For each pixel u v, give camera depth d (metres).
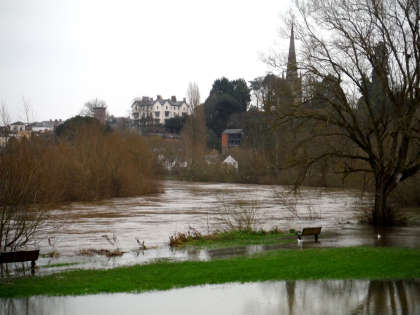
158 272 16.06
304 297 12.30
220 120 149.62
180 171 118.25
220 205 51.72
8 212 20.64
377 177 31.73
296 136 31.12
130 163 72.69
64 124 112.62
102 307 11.65
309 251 19.98
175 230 31.97
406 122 27.72
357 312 10.98
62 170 57.41
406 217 34.00
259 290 13.08
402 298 12.04
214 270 16.02
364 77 29.00
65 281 15.12
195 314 11.04
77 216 41.38
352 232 27.84
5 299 12.61
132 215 42.16
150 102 197.62
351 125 30.58
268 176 91.19
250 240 25.44
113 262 20.03
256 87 112.44
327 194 60.22
